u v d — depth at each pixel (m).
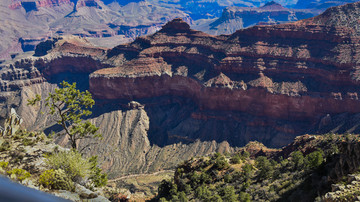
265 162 58.91
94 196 16.91
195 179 64.38
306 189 38.69
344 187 22.06
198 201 51.75
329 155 41.75
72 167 20.23
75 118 34.06
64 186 17.19
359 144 29.75
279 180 49.69
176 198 55.31
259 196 46.53
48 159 20.92
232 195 47.44
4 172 17.38
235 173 61.78
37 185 17.17
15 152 23.00
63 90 33.34
